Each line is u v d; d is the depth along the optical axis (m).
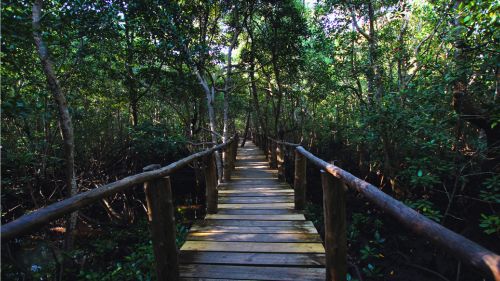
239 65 10.95
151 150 7.92
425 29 9.07
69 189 4.34
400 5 7.97
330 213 1.97
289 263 2.62
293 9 9.28
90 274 3.82
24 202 6.89
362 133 7.38
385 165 7.43
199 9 8.59
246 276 2.43
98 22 5.53
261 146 14.73
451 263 4.66
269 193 5.35
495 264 0.65
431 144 4.66
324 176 2.06
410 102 5.64
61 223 7.02
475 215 4.92
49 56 4.34
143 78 8.51
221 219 3.90
